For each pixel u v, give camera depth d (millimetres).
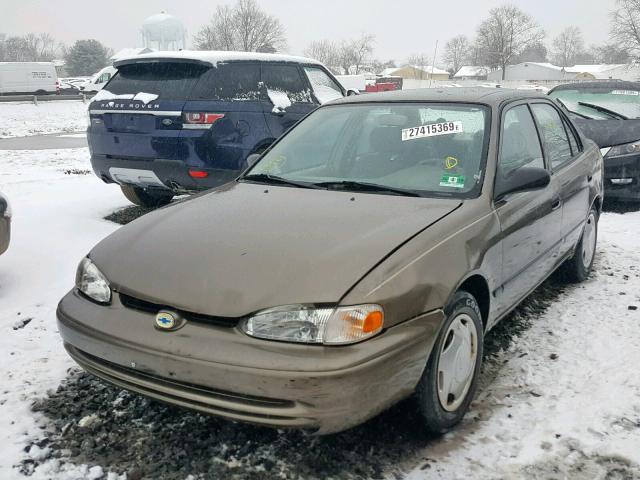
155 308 2756
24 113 29938
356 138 4086
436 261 2865
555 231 4234
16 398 3311
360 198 3439
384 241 2861
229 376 2504
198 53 6531
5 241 4703
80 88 55438
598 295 4883
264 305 2564
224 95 6332
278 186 3807
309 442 2955
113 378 2844
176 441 2969
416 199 3400
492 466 2807
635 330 4211
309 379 2438
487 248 3219
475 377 3199
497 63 83062
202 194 3840
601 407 3273
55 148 16406
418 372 2717
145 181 6574
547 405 3299
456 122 3873
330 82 8141
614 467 2801
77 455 2863
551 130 4672
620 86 9586
